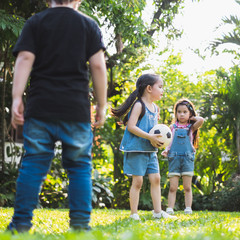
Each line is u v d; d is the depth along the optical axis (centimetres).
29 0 711
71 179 228
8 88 826
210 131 1017
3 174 761
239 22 991
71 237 178
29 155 220
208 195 903
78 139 222
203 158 953
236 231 254
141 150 389
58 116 218
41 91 220
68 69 224
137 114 396
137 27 813
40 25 227
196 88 965
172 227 295
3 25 566
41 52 225
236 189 846
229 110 936
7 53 761
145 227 275
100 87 235
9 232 198
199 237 204
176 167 560
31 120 220
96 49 235
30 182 218
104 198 828
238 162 933
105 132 921
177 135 567
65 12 232
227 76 1005
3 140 780
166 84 952
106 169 955
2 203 702
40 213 448
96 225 306
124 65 968
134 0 777
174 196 559
